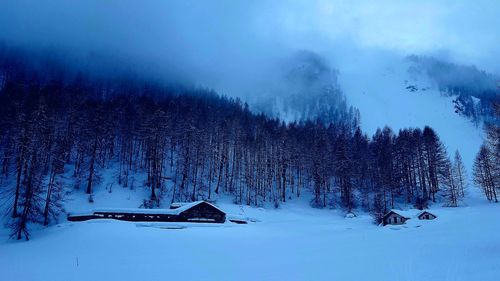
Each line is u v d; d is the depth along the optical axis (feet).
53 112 268.82
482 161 288.30
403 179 309.63
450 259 60.39
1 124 251.19
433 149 313.53
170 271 73.10
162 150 262.88
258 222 220.23
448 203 267.18
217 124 342.03
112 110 323.57
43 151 198.18
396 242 98.48
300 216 251.80
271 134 376.89
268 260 83.25
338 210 271.49
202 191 263.29
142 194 234.17
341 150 312.71
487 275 45.21
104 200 214.69
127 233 147.13
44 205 186.60
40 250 118.11
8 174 228.43
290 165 327.06
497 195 284.41
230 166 337.11
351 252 85.87
